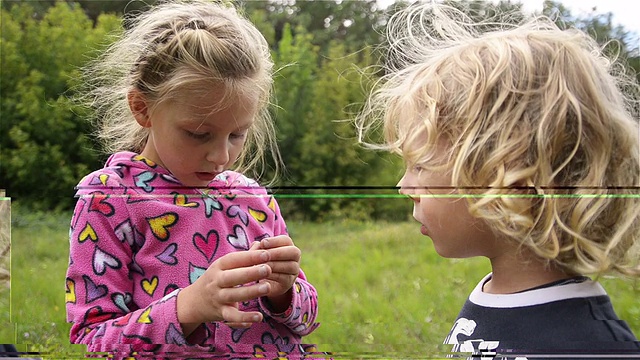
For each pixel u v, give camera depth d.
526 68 0.78
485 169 0.77
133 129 0.94
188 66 0.81
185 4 0.96
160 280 0.85
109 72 0.96
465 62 0.82
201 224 0.87
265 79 0.90
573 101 0.77
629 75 0.91
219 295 0.75
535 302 0.78
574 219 0.76
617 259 0.80
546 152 0.76
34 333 0.91
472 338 0.82
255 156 1.02
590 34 0.94
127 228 0.85
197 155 0.83
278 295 0.85
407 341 0.96
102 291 0.82
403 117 0.86
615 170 0.80
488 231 0.80
